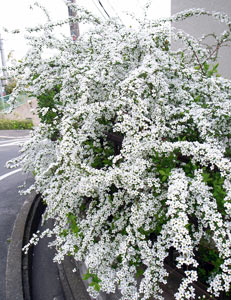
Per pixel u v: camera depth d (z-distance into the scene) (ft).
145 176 7.36
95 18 11.88
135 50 9.38
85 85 8.71
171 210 5.42
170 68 8.55
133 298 6.05
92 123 8.90
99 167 9.74
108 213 7.84
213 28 16.74
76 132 8.27
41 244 13.76
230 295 6.59
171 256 7.73
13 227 14.03
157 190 6.98
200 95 9.08
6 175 22.38
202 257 7.50
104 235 7.64
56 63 11.32
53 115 12.33
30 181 20.15
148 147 7.03
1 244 12.89
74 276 10.36
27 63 11.46
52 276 11.64
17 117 53.21
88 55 11.07
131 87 7.12
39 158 11.28
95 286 6.95
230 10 15.23
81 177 7.48
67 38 12.55
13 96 11.53
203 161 6.51
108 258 7.41
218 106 7.61
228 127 7.98
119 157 7.18
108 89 9.14
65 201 8.25
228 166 5.88
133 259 6.79
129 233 6.68
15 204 16.85
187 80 9.05
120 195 7.68
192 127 8.01
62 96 10.18
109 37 9.89
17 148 32.24
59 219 8.79
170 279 7.43
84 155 9.62
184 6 17.84
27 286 10.48
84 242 7.60
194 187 6.13
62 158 7.76
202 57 11.23
